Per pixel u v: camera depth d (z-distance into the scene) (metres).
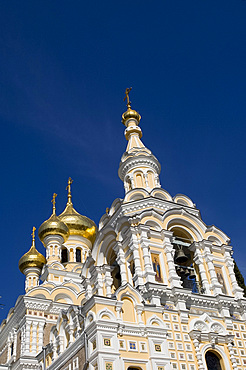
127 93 45.25
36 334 34.69
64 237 49.09
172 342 24.97
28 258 46.78
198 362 24.80
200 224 31.55
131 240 28.92
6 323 39.09
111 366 21.55
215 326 27.02
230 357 26.03
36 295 37.34
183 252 30.23
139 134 41.62
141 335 23.55
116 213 32.62
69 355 24.83
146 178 36.16
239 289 29.44
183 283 30.08
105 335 22.30
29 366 32.34
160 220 30.39
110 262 32.22
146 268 27.53
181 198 33.84
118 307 23.59
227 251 31.19
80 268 47.44
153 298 26.22
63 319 27.52
